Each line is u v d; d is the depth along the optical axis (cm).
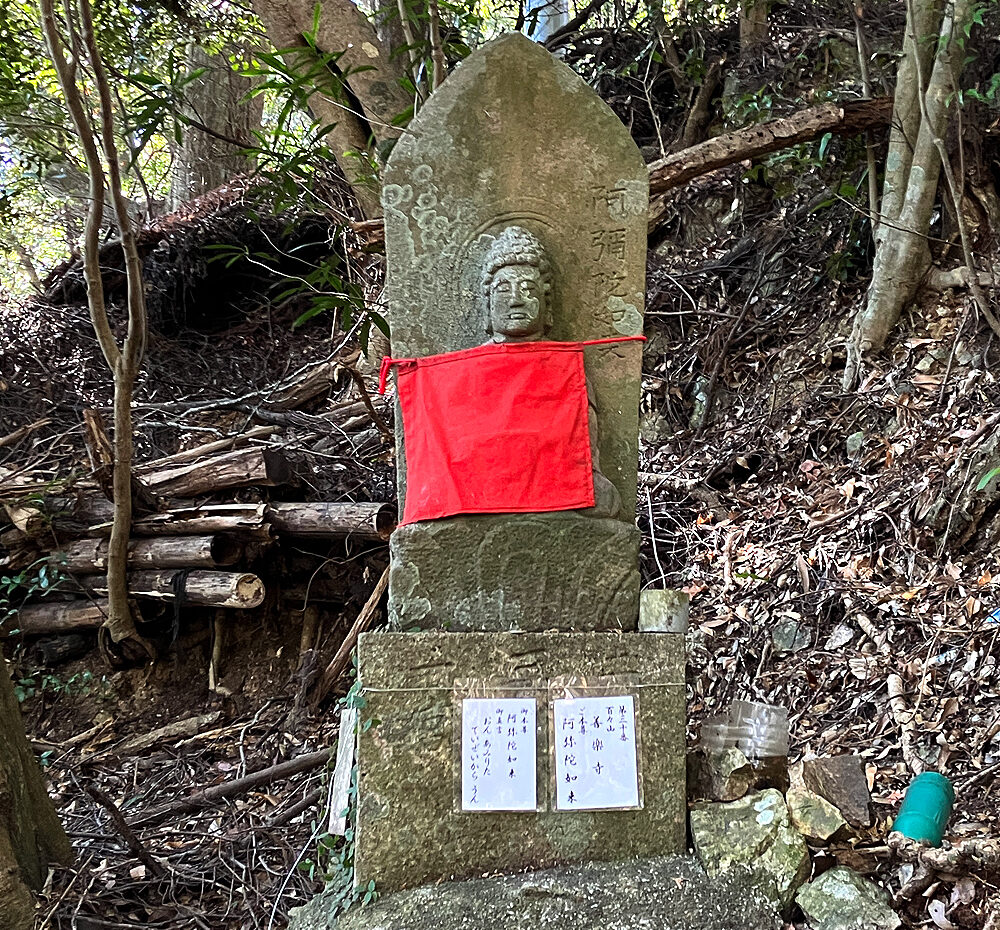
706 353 273
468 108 136
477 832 118
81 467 236
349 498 231
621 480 136
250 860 151
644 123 345
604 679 123
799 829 123
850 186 244
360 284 267
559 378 130
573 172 137
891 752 152
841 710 166
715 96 327
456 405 130
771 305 275
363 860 116
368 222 200
